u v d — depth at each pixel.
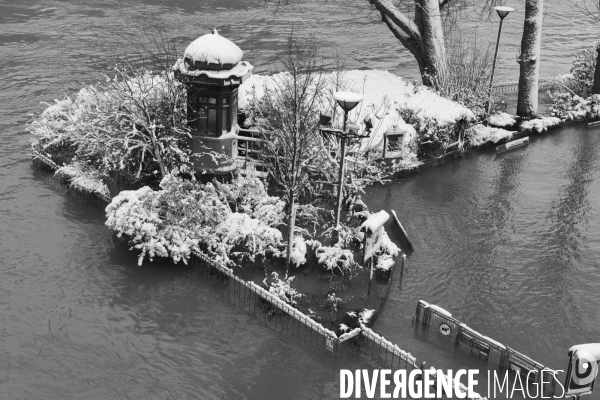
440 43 35.88
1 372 18.50
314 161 26.06
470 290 23.09
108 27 52.03
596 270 24.78
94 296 21.64
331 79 31.50
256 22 56.25
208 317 20.98
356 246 24.27
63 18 53.88
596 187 31.22
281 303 20.81
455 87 35.75
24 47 45.94
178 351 19.62
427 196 29.33
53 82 39.62
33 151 29.39
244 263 23.06
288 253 22.19
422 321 20.98
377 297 21.94
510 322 21.69
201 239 23.33
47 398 17.78
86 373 18.66
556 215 28.44
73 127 27.34
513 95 41.66
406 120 32.00
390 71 45.25
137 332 20.28
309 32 53.94
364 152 28.72
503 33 56.06
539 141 36.12
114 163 26.47
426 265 24.28
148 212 22.89
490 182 31.06
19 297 21.34
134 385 18.36
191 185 24.00
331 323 20.55
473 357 19.98
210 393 18.25
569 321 21.94
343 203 26.48
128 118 26.70
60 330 20.12
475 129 34.81
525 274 24.23
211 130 25.72
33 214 25.91
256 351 19.72
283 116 23.77
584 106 39.03
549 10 65.31
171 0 61.62
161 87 27.48
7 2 57.50
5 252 23.47
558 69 47.72
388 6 37.03
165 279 22.58
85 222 25.53
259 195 24.91
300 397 18.28
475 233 26.64
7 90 38.12
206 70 24.80
